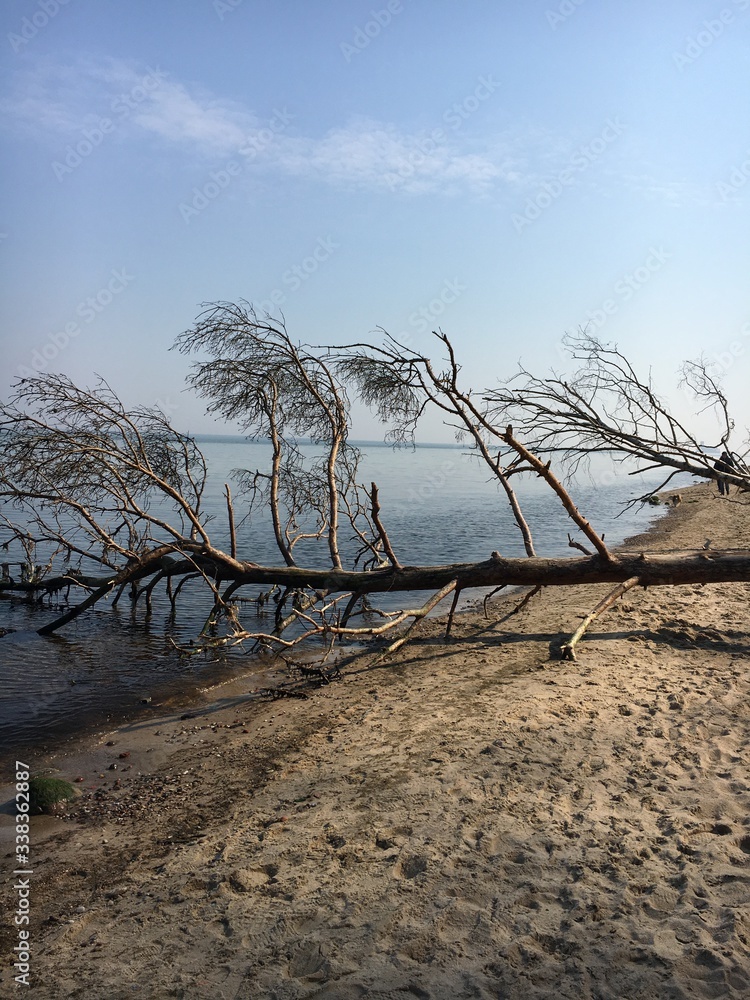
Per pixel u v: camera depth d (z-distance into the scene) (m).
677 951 4.02
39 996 4.20
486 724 7.73
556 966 4.00
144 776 7.88
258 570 13.34
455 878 4.93
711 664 9.61
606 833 5.38
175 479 14.47
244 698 10.41
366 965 4.14
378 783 6.61
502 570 11.95
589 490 59.66
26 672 11.87
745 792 5.89
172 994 4.09
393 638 13.20
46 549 24.39
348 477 16.28
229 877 5.26
